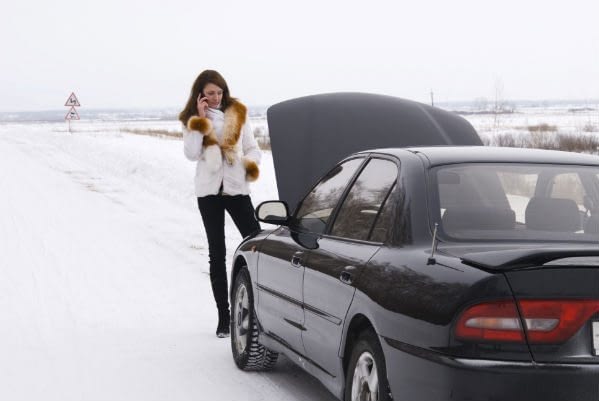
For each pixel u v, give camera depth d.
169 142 44.88
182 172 24.48
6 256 12.14
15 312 8.80
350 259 4.76
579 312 3.55
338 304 4.77
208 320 8.53
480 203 4.50
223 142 7.95
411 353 3.88
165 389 6.21
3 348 7.41
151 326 8.26
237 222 8.06
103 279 10.54
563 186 4.69
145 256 12.16
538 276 3.59
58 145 41.44
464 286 3.67
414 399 3.88
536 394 3.53
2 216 16.38
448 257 3.96
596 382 3.52
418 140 8.62
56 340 7.69
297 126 8.69
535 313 3.55
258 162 8.08
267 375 6.62
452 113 9.05
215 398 5.97
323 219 5.62
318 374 5.29
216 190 7.92
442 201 4.43
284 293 5.80
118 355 7.19
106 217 16.38
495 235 4.28
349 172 5.55
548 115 122.06
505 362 3.54
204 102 7.86
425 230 4.31
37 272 10.97
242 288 6.84
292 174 8.62
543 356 3.54
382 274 4.30
